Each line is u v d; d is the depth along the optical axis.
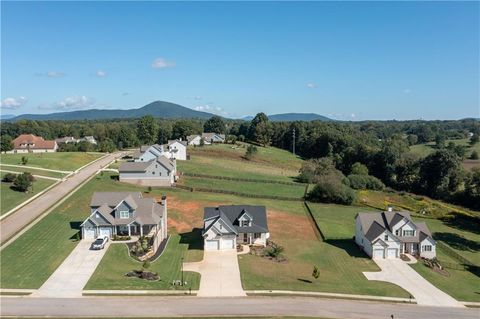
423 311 45.28
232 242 63.34
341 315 42.81
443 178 115.38
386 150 135.50
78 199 81.50
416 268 59.66
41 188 89.44
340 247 67.81
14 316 39.25
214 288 48.00
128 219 64.81
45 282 47.00
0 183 89.69
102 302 42.84
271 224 77.75
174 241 66.31
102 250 57.97
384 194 110.44
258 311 42.50
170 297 44.94
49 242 60.00
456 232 80.88
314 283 51.31
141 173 99.00
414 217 90.12
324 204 95.50
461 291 52.19
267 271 54.62
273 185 111.69
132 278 49.22
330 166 128.88
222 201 89.50
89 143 164.88
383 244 62.94
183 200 88.06
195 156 153.75
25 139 155.38
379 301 47.22
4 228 64.19
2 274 48.59
